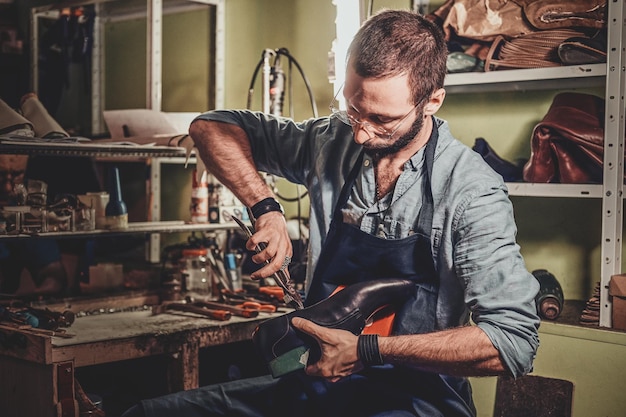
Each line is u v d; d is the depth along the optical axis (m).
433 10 3.13
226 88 3.91
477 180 1.77
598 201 2.87
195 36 4.00
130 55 4.30
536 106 2.98
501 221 1.71
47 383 2.58
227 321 3.00
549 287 2.73
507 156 3.06
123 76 4.35
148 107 3.71
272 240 1.81
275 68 3.50
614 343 2.50
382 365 1.79
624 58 2.52
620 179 2.53
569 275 2.95
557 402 2.61
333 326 1.72
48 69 4.48
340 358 1.66
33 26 4.43
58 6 4.30
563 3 2.63
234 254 3.48
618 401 2.50
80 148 3.01
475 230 1.71
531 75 2.67
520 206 3.05
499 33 2.75
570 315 2.72
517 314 1.64
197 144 2.03
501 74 2.73
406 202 1.83
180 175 4.04
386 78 1.65
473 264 1.70
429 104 1.76
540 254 3.01
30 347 2.60
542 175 2.69
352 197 1.92
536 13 2.68
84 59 4.38
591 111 2.66
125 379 3.27
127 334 2.76
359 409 1.84
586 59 2.57
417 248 1.81
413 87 1.68
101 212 3.23
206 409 1.91
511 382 2.70
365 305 1.76
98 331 2.80
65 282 3.61
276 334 1.70
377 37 1.67
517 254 1.70
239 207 3.49
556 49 2.64
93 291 3.47
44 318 2.87
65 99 4.57
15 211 3.01
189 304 3.18
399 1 3.21
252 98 3.61
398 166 1.84
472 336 1.62
